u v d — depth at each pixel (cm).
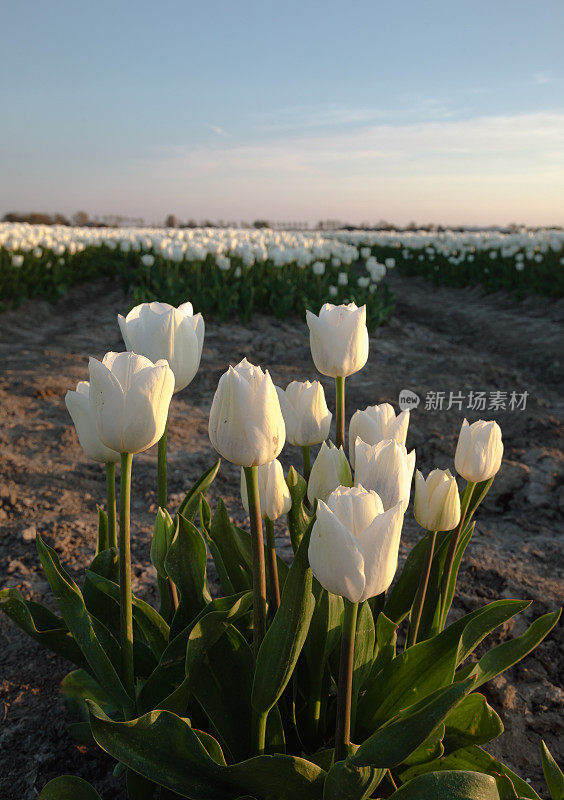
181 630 172
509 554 377
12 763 220
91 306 1481
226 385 127
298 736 174
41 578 332
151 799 177
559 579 350
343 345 185
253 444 129
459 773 131
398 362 913
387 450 144
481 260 2022
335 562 117
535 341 1123
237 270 1329
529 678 273
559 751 240
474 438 173
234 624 178
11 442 542
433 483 164
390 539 117
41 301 1359
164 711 135
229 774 138
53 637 174
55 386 710
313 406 191
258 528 143
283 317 1174
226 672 162
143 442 138
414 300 1845
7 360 861
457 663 155
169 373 134
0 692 252
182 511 193
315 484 172
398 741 126
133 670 180
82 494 450
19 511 413
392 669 167
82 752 225
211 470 197
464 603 314
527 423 621
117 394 133
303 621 138
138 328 166
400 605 199
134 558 357
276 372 818
